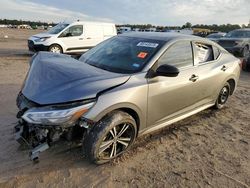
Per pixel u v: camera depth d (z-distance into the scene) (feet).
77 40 46.44
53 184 10.34
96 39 48.49
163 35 15.19
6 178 10.39
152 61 12.90
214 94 17.70
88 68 12.48
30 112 10.31
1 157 11.68
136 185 10.66
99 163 11.54
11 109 17.08
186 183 11.02
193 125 16.78
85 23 47.26
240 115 19.12
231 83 19.53
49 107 10.16
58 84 10.87
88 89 10.53
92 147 10.86
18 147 12.49
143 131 13.01
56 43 44.39
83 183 10.53
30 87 11.41
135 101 11.73
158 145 13.88
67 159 11.91
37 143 10.76
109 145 11.50
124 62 13.29
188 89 14.69
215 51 17.70
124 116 11.43
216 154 13.44
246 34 55.01
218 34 74.33
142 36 15.25
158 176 11.32
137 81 12.01
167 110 13.85
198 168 12.12
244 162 12.88
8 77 25.90
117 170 11.46
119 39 15.65
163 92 13.07
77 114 10.14
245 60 37.04
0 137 13.33
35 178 10.55
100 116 10.66
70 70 11.85
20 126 11.34
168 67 12.06
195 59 15.60
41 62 12.98
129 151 13.00
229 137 15.46
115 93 11.01
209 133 15.80
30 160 11.59
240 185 11.16
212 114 18.86
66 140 10.96
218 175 11.71
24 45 66.08
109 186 10.49
